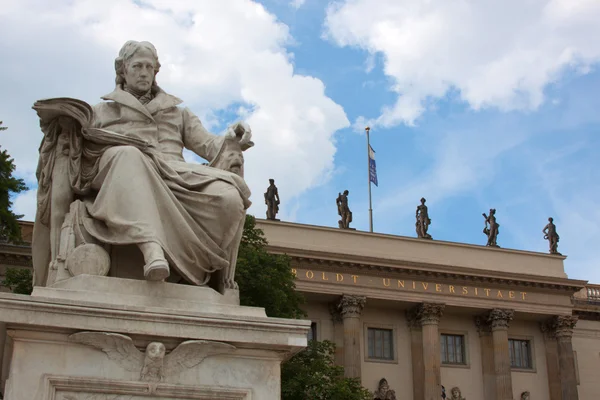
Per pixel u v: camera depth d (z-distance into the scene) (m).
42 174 5.79
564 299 59.28
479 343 57.97
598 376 61.34
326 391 29.28
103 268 5.19
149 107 6.18
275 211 55.88
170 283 5.22
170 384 4.80
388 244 56.59
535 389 58.34
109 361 4.78
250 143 5.97
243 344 5.06
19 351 4.63
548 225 61.56
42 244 5.87
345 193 58.06
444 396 53.66
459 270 56.28
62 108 5.55
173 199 5.40
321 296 53.91
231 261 5.56
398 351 55.50
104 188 5.37
